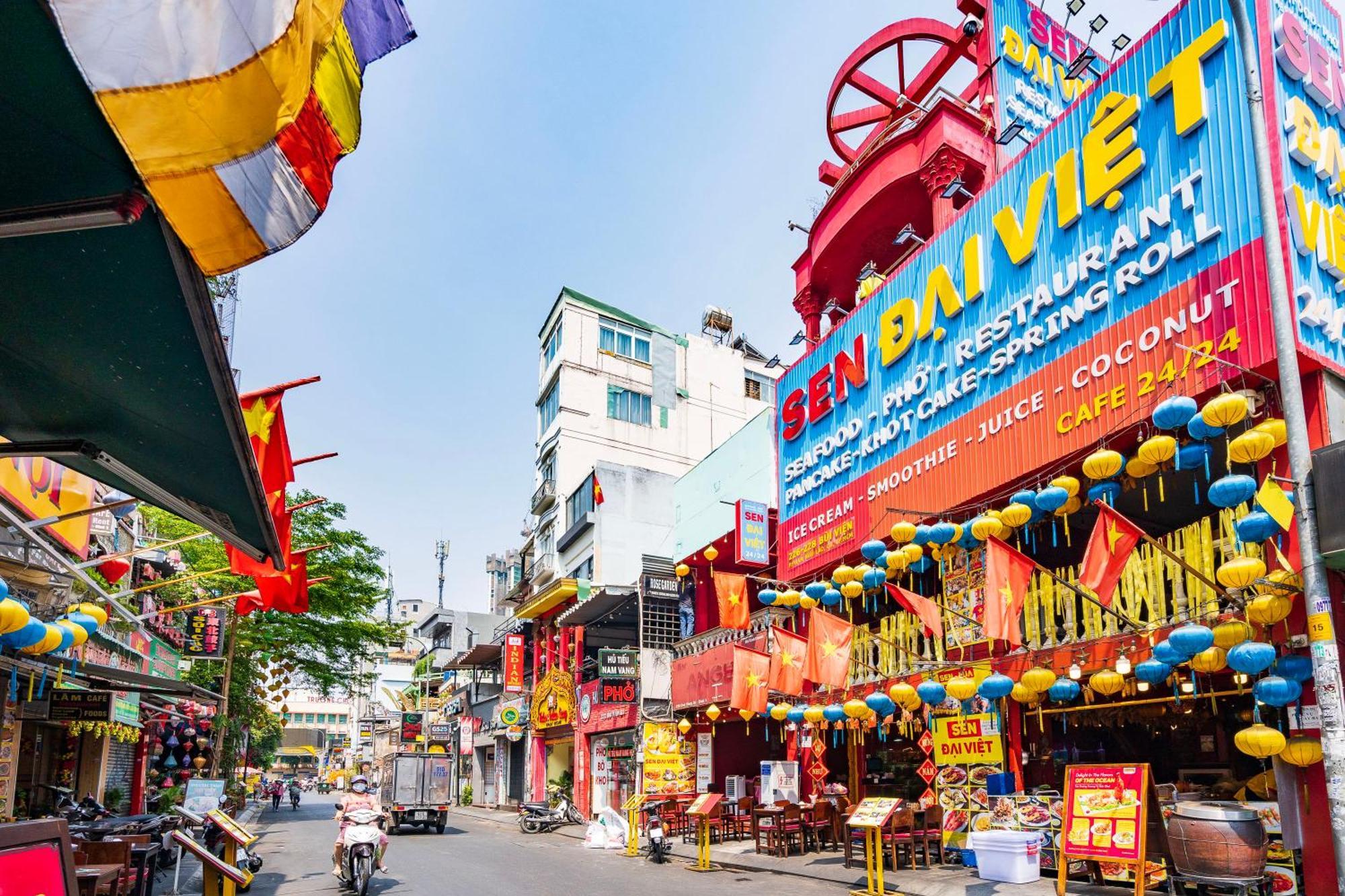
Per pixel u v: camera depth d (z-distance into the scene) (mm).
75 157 3275
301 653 28578
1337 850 7082
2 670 11266
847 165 20406
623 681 23500
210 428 5160
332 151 3680
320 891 12711
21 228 3256
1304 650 8531
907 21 17938
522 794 35906
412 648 79938
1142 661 10430
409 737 48969
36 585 11211
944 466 13516
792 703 17969
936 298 14094
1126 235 10844
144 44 2842
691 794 22453
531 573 36656
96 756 20250
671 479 33156
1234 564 8000
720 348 39656
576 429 35156
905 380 14672
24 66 2842
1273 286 8203
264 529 6703
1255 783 10008
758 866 14625
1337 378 9281
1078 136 11766
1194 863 8312
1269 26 9867
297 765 92688
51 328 4496
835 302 20328
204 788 15258
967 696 11195
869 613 18297
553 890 12547
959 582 13820
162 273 3785
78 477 11992
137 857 9539
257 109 3111
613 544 31125
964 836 12977
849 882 12398
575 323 36125
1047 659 11852
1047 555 15922
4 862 3287
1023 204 12586
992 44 16578
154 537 24688
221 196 3232
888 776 17594
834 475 16297
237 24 3018
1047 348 11898
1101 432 10922
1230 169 9727
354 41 3887
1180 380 9953
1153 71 10797
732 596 16375
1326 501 7586
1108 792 9078
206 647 23094
